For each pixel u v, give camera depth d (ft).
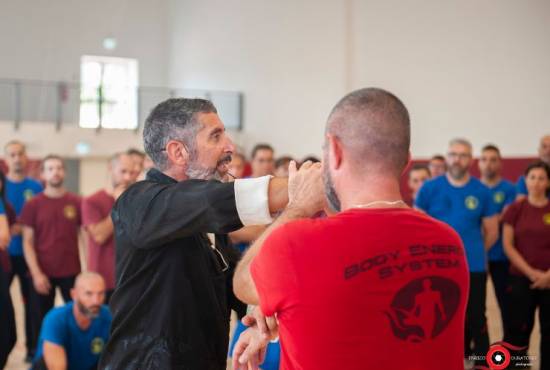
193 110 5.27
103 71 51.93
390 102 4.04
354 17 33.83
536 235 14.37
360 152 4.01
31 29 49.26
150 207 4.86
